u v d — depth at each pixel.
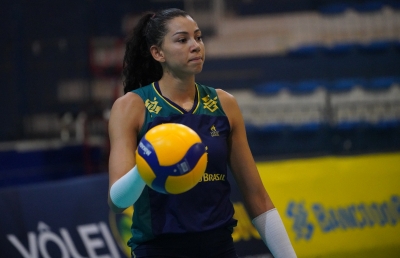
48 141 18.19
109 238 9.87
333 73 24.03
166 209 4.27
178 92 4.60
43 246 9.42
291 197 11.34
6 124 19.61
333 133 21.14
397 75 24.06
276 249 4.70
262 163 11.75
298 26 24.38
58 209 9.81
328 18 24.59
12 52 19.95
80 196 10.07
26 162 16.09
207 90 4.76
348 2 24.97
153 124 4.38
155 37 4.60
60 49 20.33
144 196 4.30
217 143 4.42
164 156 3.61
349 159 12.17
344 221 11.38
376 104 22.14
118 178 4.16
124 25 21.56
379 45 24.27
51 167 16.47
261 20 24.58
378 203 11.77
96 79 19.88
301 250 10.88
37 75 20.06
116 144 4.36
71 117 18.19
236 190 10.78
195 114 4.50
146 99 4.55
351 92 23.19
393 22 24.56
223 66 24.14
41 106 19.88
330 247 11.03
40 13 20.39
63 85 20.00
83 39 20.52
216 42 24.36
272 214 4.77
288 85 23.58
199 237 4.25
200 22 24.39
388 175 12.12
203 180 4.30
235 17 24.62
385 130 21.33
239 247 10.30
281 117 22.28
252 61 24.05
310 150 21.33
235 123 4.78
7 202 9.56
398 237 11.52
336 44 24.25
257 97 23.38
